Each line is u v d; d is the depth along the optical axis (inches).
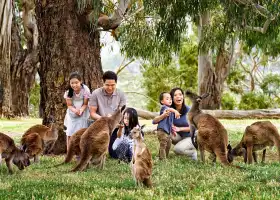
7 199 210.4
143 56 702.5
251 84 1493.6
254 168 293.1
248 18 527.8
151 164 238.2
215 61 1123.9
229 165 292.2
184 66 1402.6
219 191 225.1
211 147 301.0
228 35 743.1
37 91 1355.8
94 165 303.4
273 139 323.0
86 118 352.5
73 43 407.8
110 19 422.3
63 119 402.3
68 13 408.2
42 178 267.1
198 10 518.3
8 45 848.9
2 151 283.4
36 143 327.9
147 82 1443.2
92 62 414.9
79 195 219.9
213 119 311.3
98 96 342.6
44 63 414.3
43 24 414.3
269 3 499.8
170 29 546.9
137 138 235.8
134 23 652.7
